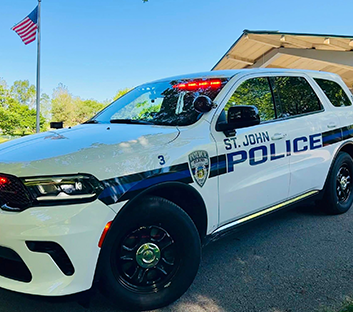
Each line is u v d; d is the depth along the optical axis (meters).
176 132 2.46
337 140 3.93
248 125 2.63
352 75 16.20
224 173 2.61
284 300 2.36
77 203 1.86
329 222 3.94
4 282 1.95
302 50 12.85
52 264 1.85
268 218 3.18
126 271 2.16
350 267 2.82
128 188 2.01
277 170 3.13
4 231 1.84
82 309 2.28
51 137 2.50
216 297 2.41
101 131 2.56
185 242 2.29
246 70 3.30
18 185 1.87
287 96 3.50
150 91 3.45
